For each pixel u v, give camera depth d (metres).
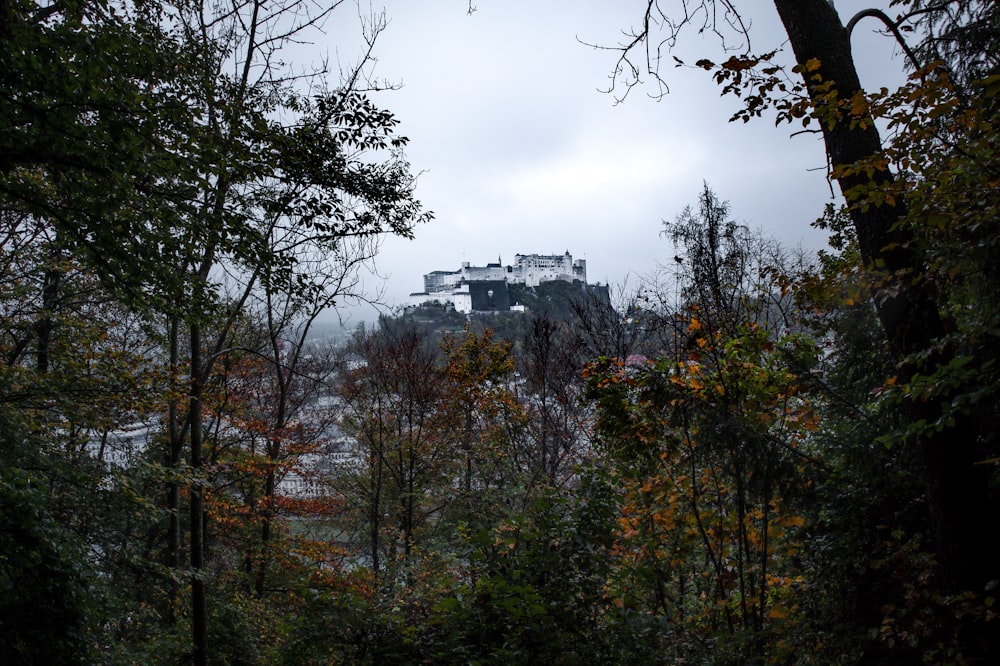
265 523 15.80
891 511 5.60
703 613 7.84
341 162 9.20
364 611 5.70
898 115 3.85
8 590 6.75
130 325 12.55
